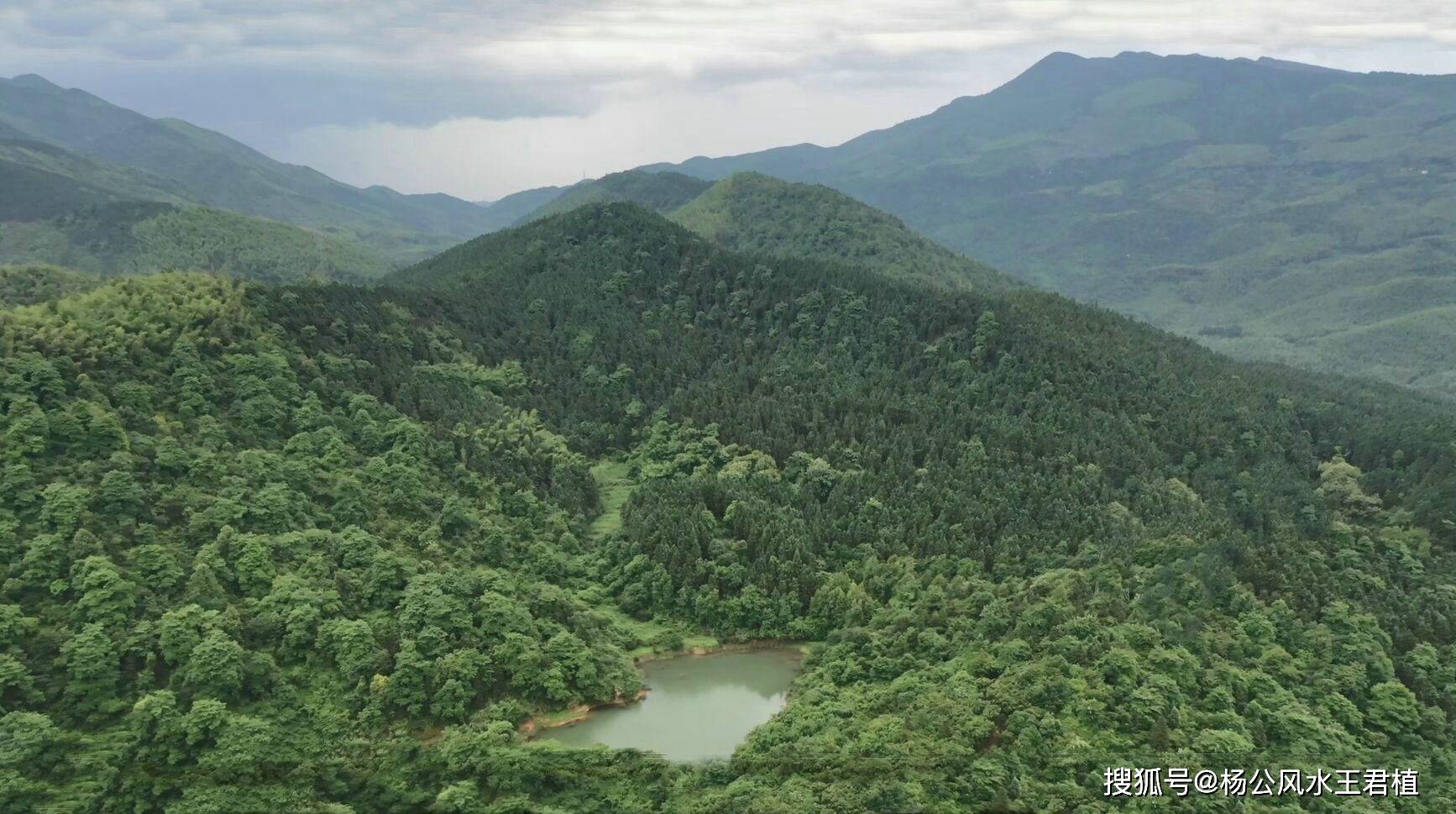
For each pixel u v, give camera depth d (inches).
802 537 5989.2
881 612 5359.3
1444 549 6018.7
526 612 4968.0
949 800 3907.5
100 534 4601.4
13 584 4261.8
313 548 5036.9
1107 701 4338.1
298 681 4365.2
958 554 5871.1
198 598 4456.2
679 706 4877.0
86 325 5772.6
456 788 3986.2
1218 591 5226.4
